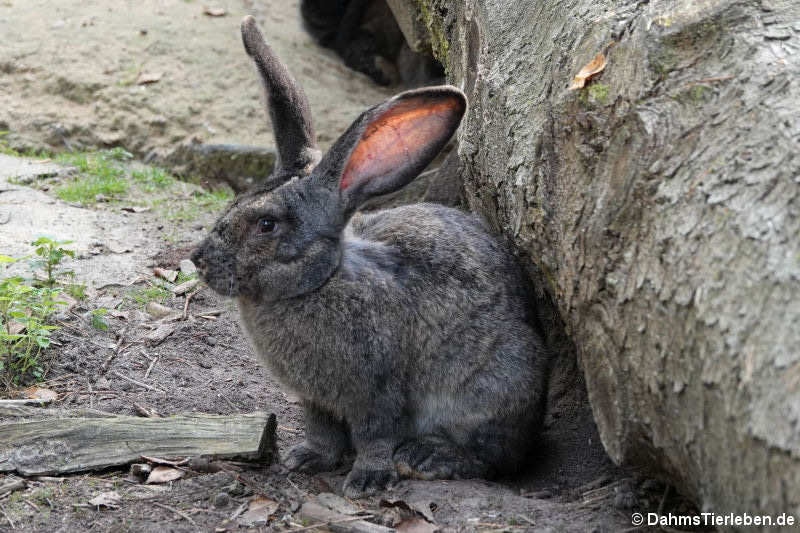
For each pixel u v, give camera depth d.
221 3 16.88
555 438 7.54
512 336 6.73
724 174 4.63
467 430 6.75
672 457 4.84
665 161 4.98
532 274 7.09
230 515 5.77
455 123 6.26
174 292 9.12
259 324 6.53
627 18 5.80
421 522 5.70
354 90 15.96
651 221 4.93
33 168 12.46
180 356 8.17
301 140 6.76
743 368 4.09
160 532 5.51
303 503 6.00
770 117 4.66
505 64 7.21
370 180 6.45
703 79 5.08
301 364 6.48
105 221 10.73
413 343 6.56
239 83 15.02
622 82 5.42
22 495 5.89
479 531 5.56
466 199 8.80
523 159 6.35
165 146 14.09
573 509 5.95
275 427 6.86
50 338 7.95
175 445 6.41
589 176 5.55
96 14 15.87
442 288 6.62
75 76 14.67
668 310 4.63
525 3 7.37
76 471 6.21
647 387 4.86
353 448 7.11
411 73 16.19
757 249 4.26
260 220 6.23
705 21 5.27
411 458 6.59
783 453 3.81
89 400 7.30
